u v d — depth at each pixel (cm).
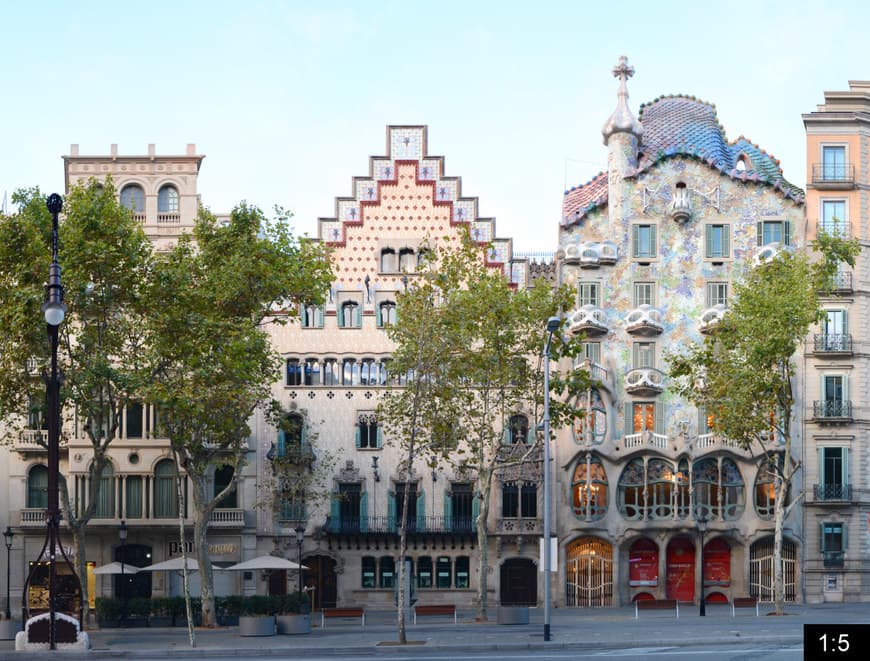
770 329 6438
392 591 7769
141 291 5941
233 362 5831
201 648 4881
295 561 7744
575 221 8000
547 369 5362
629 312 7856
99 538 7669
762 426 6688
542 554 5088
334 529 7769
